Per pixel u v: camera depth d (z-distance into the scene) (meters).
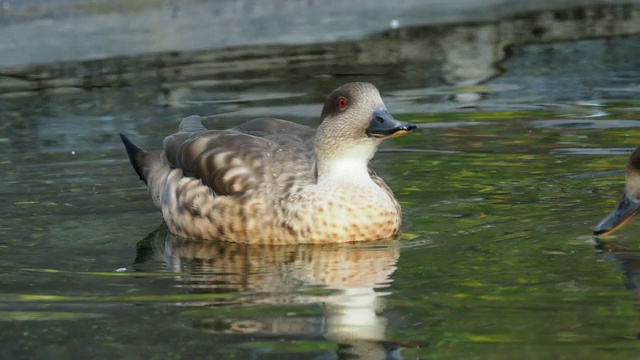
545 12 24.92
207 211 12.88
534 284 10.51
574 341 9.10
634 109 16.98
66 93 19.31
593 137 15.65
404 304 10.13
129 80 20.00
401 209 13.15
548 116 16.81
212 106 18.05
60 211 13.56
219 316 9.97
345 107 12.75
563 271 10.88
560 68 19.77
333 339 9.37
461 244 11.90
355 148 12.68
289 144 13.45
